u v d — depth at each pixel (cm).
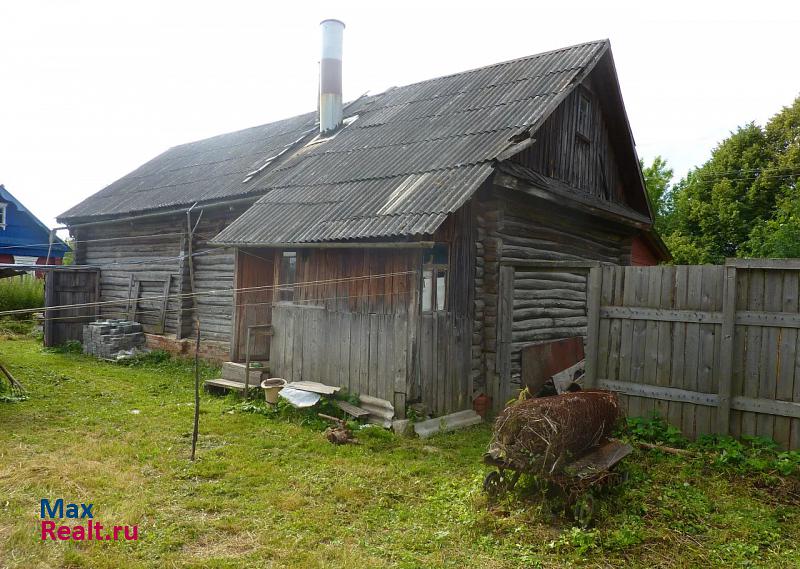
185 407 801
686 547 399
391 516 459
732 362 588
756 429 574
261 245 802
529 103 924
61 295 1394
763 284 575
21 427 674
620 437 584
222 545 405
